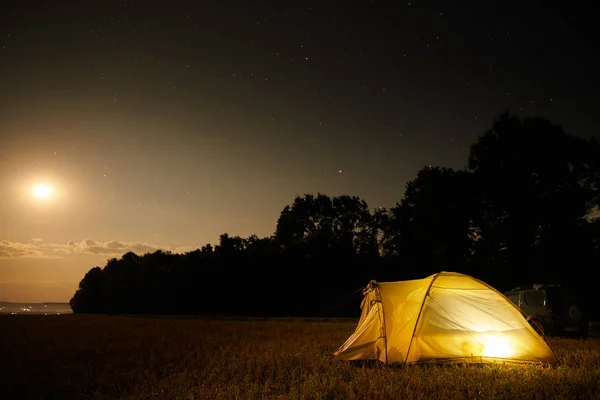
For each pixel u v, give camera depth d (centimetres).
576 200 3853
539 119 4000
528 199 3994
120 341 1700
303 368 978
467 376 832
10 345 1509
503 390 738
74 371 1007
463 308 1090
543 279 3825
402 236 5362
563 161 3959
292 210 6525
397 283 1177
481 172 4162
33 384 870
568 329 1631
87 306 8400
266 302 5734
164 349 1418
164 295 6656
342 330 2152
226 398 735
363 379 827
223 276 6022
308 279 5662
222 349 1362
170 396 770
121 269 8194
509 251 4081
